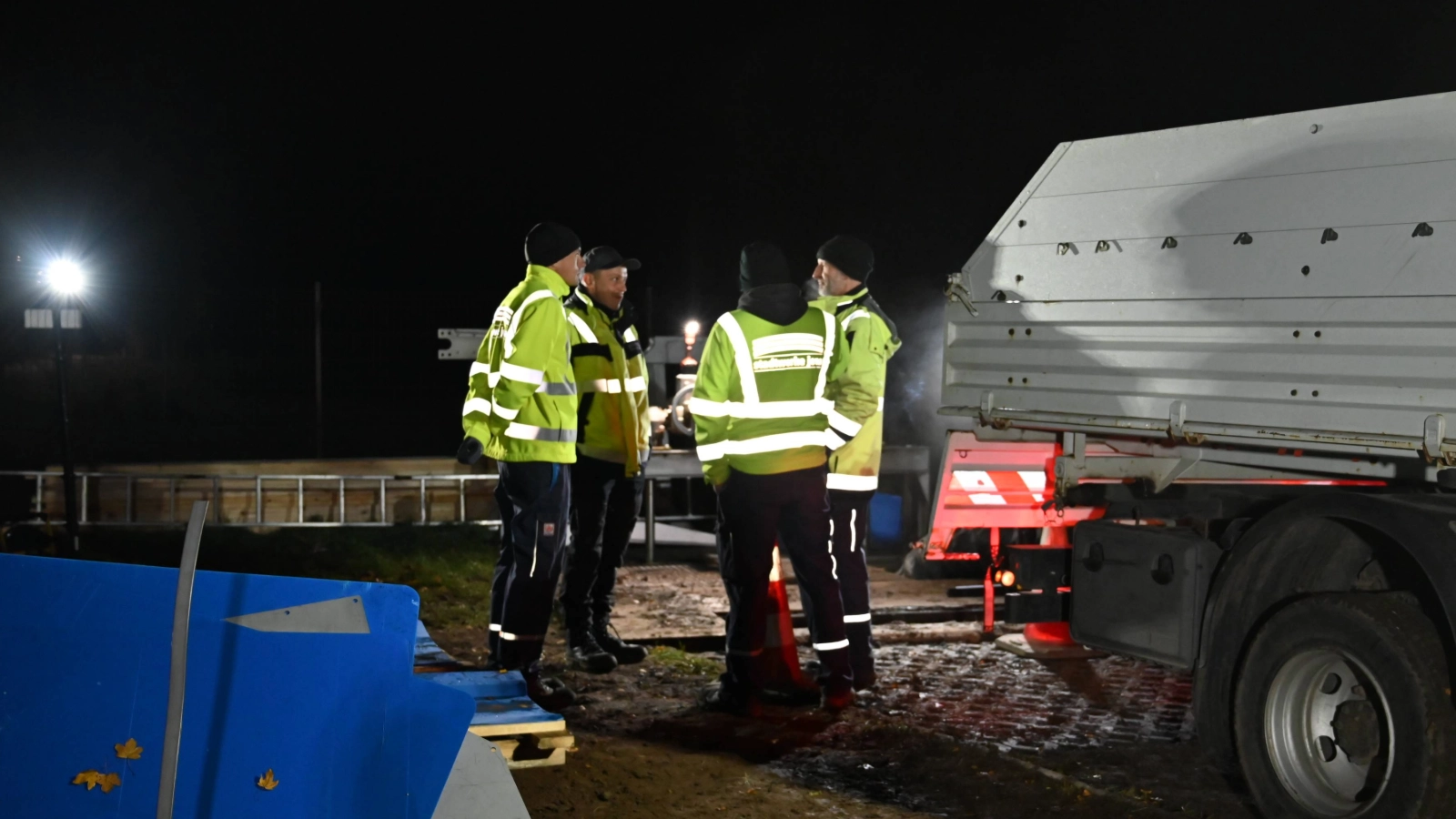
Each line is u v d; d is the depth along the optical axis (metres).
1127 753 5.12
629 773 4.71
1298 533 4.48
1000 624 7.50
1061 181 5.23
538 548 5.41
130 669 2.77
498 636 5.84
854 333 5.55
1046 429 5.35
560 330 5.30
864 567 5.90
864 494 5.87
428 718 2.82
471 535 9.82
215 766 2.74
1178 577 4.94
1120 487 5.53
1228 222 4.64
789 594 8.34
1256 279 4.54
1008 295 5.46
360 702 2.80
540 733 3.73
